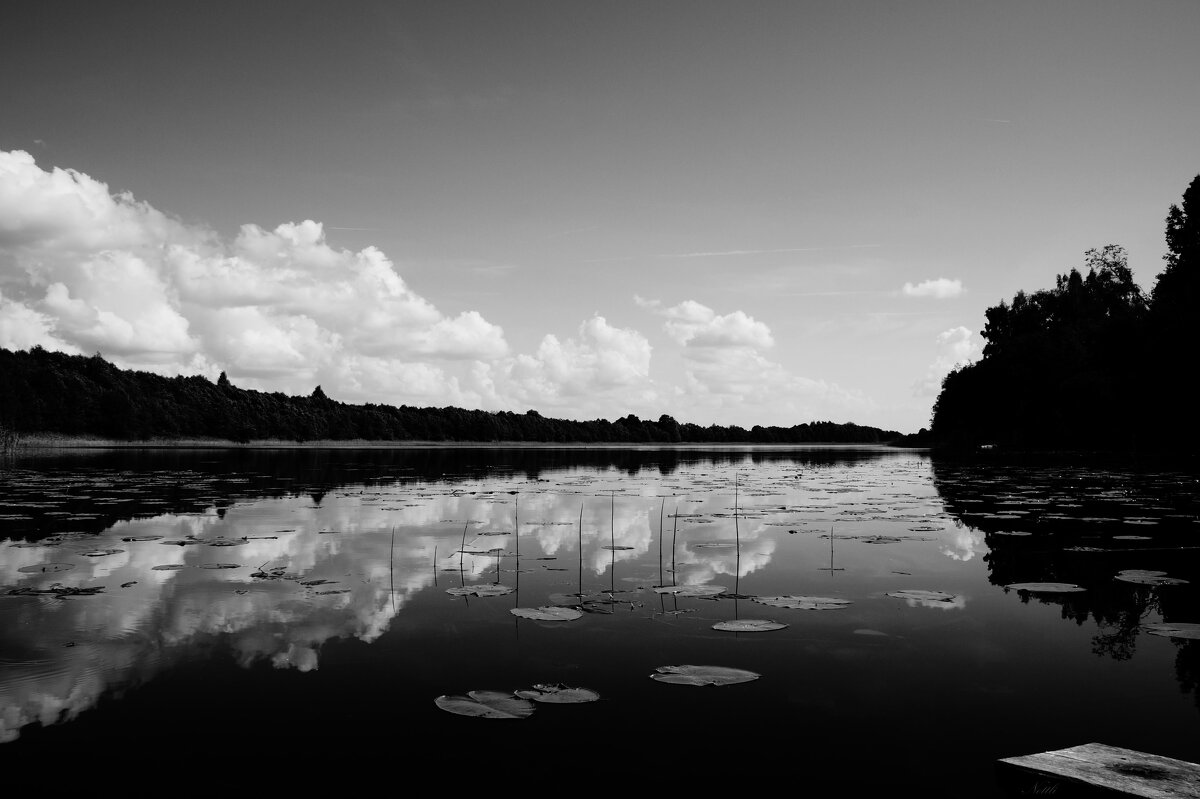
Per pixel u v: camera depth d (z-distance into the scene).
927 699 4.68
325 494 19.61
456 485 23.83
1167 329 42.66
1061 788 3.51
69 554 9.93
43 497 17.84
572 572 8.88
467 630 6.22
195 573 8.67
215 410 96.81
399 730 4.18
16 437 53.06
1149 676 5.12
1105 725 4.30
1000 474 30.00
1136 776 3.56
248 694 4.72
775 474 32.50
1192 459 41.84
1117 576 8.62
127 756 3.85
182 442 90.94
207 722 4.29
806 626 6.37
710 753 3.91
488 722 4.30
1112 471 31.44
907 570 9.03
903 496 19.58
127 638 5.96
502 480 26.89
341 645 5.78
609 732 4.17
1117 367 50.66
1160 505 16.39
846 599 7.42
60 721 4.30
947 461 46.28
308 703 4.57
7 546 10.59
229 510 15.37
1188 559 9.75
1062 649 5.73
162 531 12.19
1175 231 48.91
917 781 3.60
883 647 5.77
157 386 93.06
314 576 8.56
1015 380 63.09
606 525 13.36
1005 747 4.00
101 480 23.80
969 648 5.76
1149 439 48.03
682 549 10.68
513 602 7.26
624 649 5.70
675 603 7.23
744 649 5.71
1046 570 9.00
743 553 10.30
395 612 6.84
